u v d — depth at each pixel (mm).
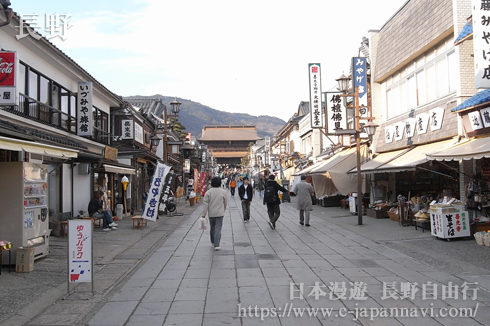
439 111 12758
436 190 15961
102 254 9750
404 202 13750
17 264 7578
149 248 10711
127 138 20281
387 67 16828
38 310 5605
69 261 6352
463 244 9852
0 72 8984
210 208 10070
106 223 14086
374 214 16406
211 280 7066
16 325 4977
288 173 44219
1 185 7867
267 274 7414
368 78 19203
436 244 10039
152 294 6281
